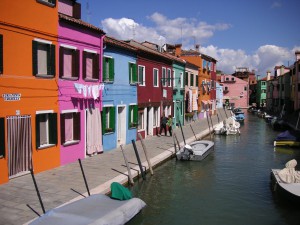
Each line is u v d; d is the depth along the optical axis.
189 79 35.16
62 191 10.72
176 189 13.57
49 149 13.31
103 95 17.25
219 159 19.73
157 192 13.08
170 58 27.39
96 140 16.58
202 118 42.38
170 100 28.39
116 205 9.32
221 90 74.88
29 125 12.25
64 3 15.73
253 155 21.19
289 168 13.09
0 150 11.02
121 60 19.14
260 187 14.08
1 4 10.90
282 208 11.70
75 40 14.59
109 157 16.28
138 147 19.62
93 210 8.70
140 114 22.86
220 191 13.46
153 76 24.30
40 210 9.05
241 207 11.77
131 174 13.27
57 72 13.62
